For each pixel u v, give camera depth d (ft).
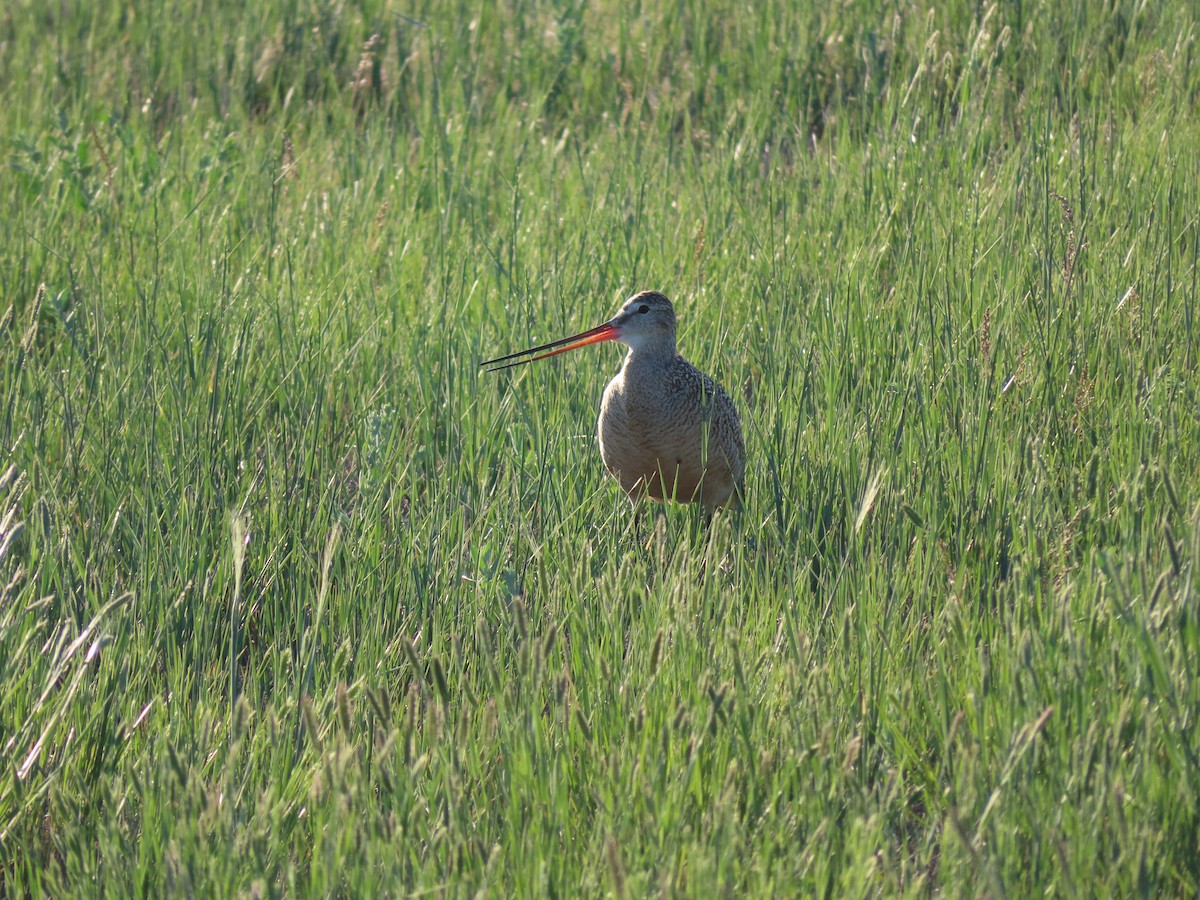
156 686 27.81
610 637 27.37
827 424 36.50
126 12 75.20
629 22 71.67
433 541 31.78
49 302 42.83
